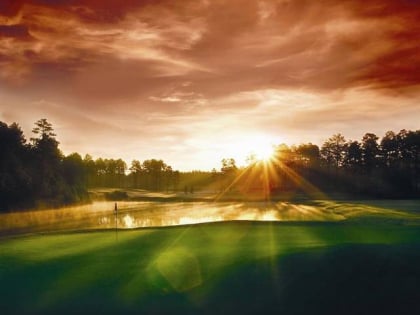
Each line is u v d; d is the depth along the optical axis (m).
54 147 108.94
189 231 32.16
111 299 15.62
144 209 78.19
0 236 33.69
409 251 19.44
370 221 41.31
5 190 86.38
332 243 24.62
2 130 96.75
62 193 100.06
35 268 19.70
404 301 14.41
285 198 112.44
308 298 15.01
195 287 16.58
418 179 134.50
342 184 145.62
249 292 15.80
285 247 22.86
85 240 28.23
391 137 164.25
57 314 14.46
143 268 19.42
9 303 15.38
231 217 59.03
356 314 13.79
